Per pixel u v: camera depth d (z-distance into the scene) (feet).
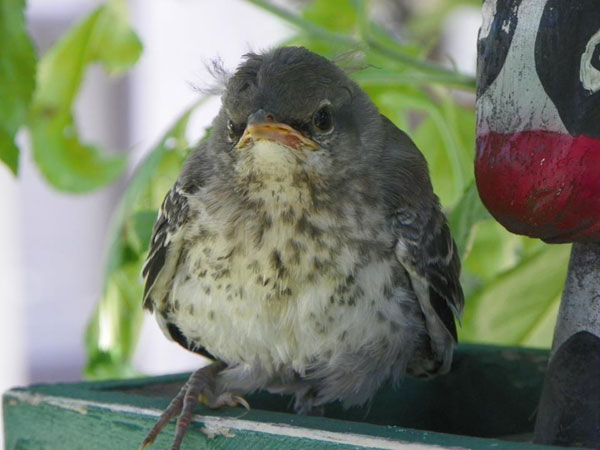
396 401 5.41
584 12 5.12
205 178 5.30
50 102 5.66
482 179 5.17
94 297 7.70
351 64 5.38
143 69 7.38
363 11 5.48
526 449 5.08
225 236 5.26
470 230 5.36
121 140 7.47
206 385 5.25
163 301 5.34
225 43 6.99
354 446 5.11
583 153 5.13
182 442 5.20
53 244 7.64
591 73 5.12
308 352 5.29
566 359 5.23
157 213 5.46
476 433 5.43
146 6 7.24
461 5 5.98
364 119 5.32
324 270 5.26
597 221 5.14
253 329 5.28
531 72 5.14
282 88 5.27
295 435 5.14
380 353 5.30
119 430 5.23
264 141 5.24
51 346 7.57
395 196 5.29
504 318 5.51
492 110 5.16
